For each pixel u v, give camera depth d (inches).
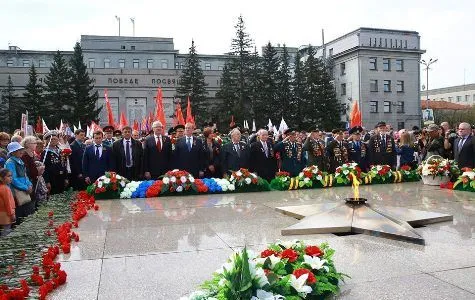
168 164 417.4
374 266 162.7
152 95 2188.7
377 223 212.4
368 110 2394.2
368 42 2421.3
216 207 296.0
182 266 168.6
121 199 343.9
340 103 2324.1
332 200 313.3
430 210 266.5
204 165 430.6
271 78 2010.3
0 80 2143.2
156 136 417.7
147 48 2655.0
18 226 243.4
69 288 148.5
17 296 136.9
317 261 139.0
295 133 469.4
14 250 191.8
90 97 1936.5
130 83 2172.7
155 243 201.8
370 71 2404.0
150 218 261.3
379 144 506.0
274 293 121.1
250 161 436.1
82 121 1895.9
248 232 219.6
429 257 172.7
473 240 197.5
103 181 347.9
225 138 600.1
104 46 2603.3
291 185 382.3
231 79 1977.1
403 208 254.5
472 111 2600.9
